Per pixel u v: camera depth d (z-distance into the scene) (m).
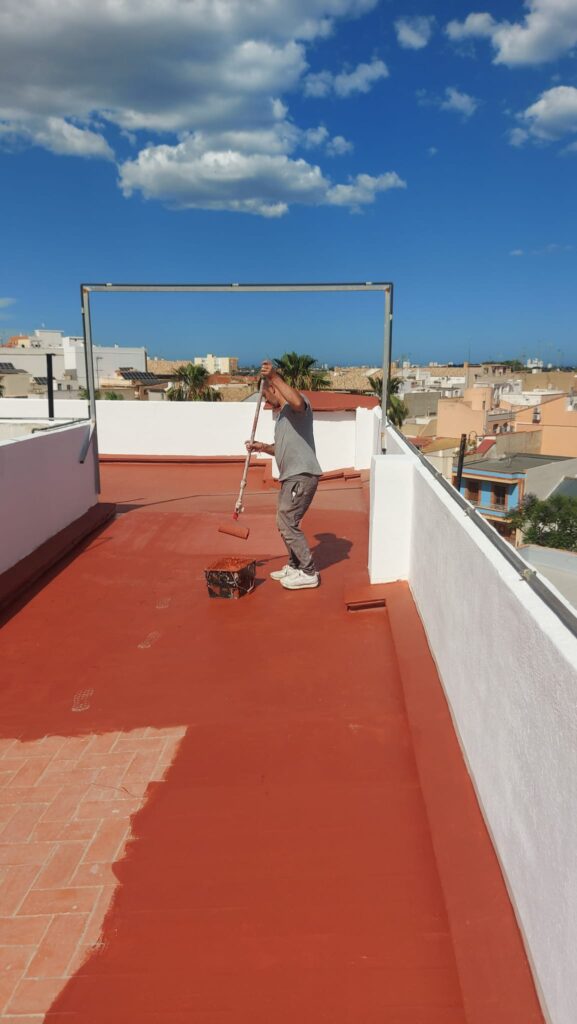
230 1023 1.67
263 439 10.42
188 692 3.25
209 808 2.44
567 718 1.34
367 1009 1.68
